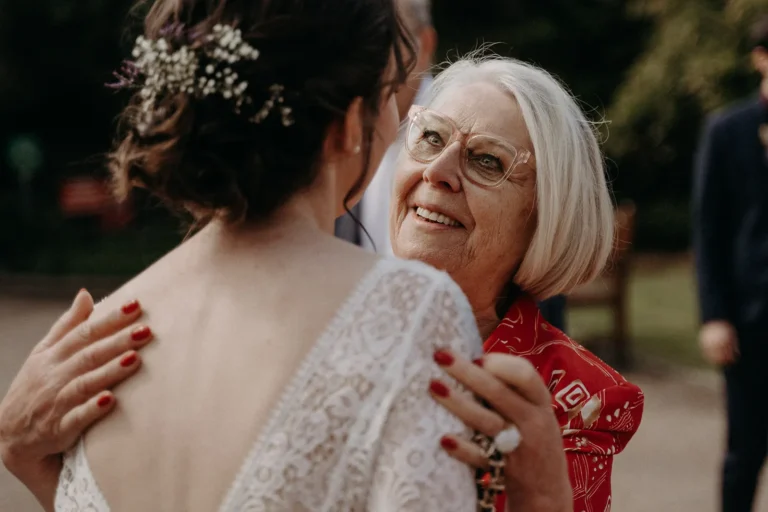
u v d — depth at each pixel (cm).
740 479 411
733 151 416
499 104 194
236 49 120
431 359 121
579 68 1911
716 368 802
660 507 496
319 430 117
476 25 1870
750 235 411
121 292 137
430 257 196
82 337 133
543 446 128
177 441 121
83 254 1472
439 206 194
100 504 124
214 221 134
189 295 130
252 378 120
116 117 133
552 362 186
